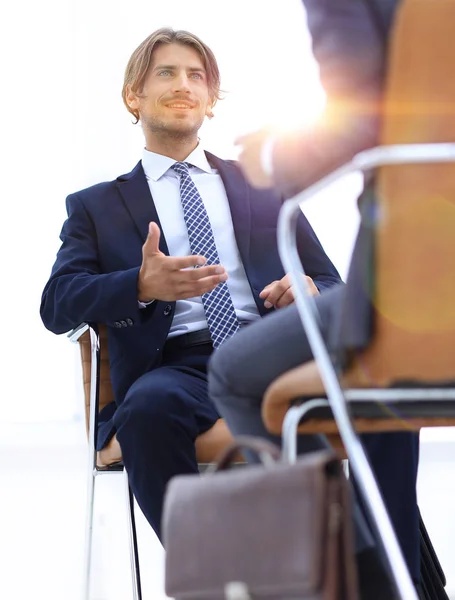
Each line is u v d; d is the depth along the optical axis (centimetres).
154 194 312
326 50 144
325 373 137
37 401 491
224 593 130
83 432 488
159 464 255
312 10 148
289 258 141
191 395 264
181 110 310
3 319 492
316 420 158
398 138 130
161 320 282
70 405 491
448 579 380
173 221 308
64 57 495
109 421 281
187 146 317
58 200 493
